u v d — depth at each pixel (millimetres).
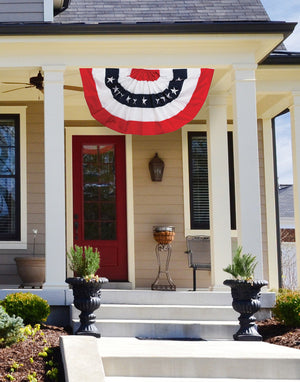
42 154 10641
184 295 8117
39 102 10727
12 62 8328
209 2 10328
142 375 5691
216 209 9633
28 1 9484
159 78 8492
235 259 7125
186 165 11078
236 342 6812
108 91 8391
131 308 7773
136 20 9789
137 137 11117
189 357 5742
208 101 9867
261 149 11398
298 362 5766
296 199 9578
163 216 10977
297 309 7188
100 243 10938
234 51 8508
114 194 11078
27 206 10492
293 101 9609
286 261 22859
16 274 10320
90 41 8219
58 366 5586
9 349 5914
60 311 7836
